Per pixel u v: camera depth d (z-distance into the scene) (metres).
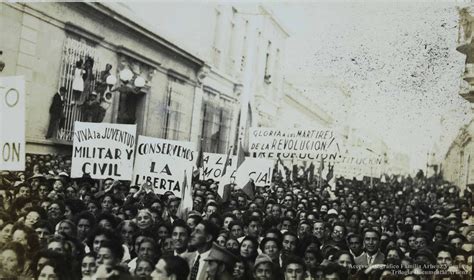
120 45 10.01
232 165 8.98
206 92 10.33
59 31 9.52
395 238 7.88
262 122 9.91
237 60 10.09
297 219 7.80
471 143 9.33
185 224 7.15
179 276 6.37
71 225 7.08
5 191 7.93
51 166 9.38
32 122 9.30
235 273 6.82
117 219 7.30
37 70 9.33
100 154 8.45
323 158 9.41
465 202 9.11
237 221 7.49
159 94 10.51
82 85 9.73
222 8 10.22
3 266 6.90
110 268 6.44
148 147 8.41
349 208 8.45
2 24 8.98
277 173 9.38
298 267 6.82
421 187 9.38
